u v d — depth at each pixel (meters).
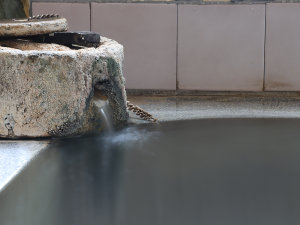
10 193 2.23
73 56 2.77
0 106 2.83
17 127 2.86
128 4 4.12
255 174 2.51
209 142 3.05
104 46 3.16
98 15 4.16
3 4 4.11
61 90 2.80
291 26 4.07
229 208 2.09
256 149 2.92
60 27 3.27
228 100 4.14
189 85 4.26
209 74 4.22
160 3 4.11
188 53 4.19
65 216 2.01
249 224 1.93
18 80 2.78
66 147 2.88
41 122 2.86
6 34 3.10
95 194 2.26
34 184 2.36
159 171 2.56
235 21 4.10
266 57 4.15
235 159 2.75
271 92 4.25
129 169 2.58
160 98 4.21
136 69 4.25
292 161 2.71
